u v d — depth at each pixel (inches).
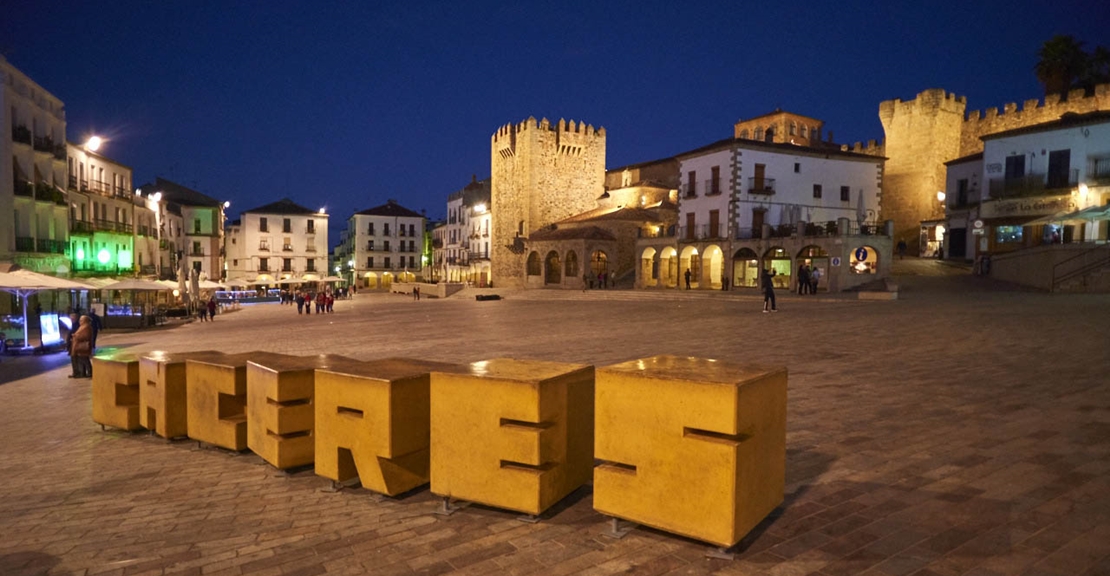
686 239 1813.5
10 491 226.8
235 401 272.1
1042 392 311.6
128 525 188.4
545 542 165.8
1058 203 1379.2
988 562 144.5
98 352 776.3
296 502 204.8
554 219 2573.8
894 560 147.3
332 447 213.6
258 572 153.6
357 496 209.2
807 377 378.3
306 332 967.0
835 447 236.1
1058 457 214.1
